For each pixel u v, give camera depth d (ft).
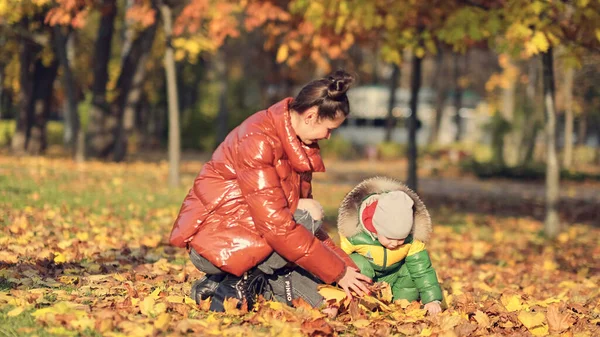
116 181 50.37
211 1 44.68
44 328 12.71
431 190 74.02
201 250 13.80
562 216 53.78
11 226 25.05
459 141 162.20
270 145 13.69
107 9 59.67
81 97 116.88
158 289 16.21
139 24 71.46
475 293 19.83
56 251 20.95
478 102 183.01
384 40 33.71
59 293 15.42
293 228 13.52
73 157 83.61
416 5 33.12
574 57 31.12
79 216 30.53
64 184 45.68
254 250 13.71
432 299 15.55
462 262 28.48
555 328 15.31
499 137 104.68
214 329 12.96
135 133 137.28
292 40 41.65
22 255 20.11
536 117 107.45
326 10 35.17
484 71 164.96
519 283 23.82
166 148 142.00
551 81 38.65
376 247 15.21
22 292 15.08
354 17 34.06
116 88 83.41
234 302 14.11
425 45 34.24
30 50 88.48
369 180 15.39
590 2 29.01
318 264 13.82
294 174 14.08
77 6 45.60
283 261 14.21
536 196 72.23
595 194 78.38
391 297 15.79
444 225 43.24
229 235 13.79
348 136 167.02
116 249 23.31
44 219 28.07
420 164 119.85
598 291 22.30
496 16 30.14
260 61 139.44
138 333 12.50
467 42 41.42
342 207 15.37
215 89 145.48
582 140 154.81
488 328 15.21
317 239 13.87
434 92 166.61
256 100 168.86
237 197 13.88
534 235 40.24
